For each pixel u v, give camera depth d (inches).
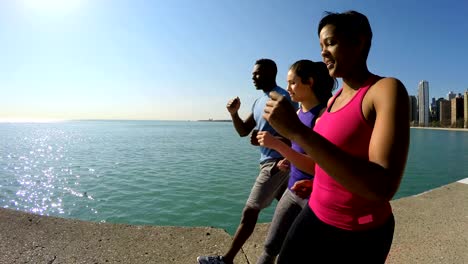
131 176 895.1
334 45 58.4
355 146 56.0
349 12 59.1
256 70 125.9
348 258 60.1
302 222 67.7
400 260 137.7
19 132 5093.5
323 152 46.3
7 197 649.0
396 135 48.3
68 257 133.1
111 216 511.2
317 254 63.7
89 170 1019.9
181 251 142.3
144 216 507.5
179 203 580.4
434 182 856.9
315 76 99.2
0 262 126.0
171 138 3245.6
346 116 57.0
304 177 95.8
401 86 52.0
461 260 136.6
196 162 1217.4
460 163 1310.3
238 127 144.2
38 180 845.2
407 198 224.2
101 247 143.3
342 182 47.1
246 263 135.3
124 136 3690.9
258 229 172.2
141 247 144.6
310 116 100.3
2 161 1279.5
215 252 142.2
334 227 60.6
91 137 3469.5
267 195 119.1
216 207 551.5
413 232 166.1
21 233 151.8
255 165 1121.4
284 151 87.4
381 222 58.8
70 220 170.7
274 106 47.9
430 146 2358.5
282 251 71.7
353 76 59.7
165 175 904.9
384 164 47.2
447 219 182.5
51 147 2049.7
